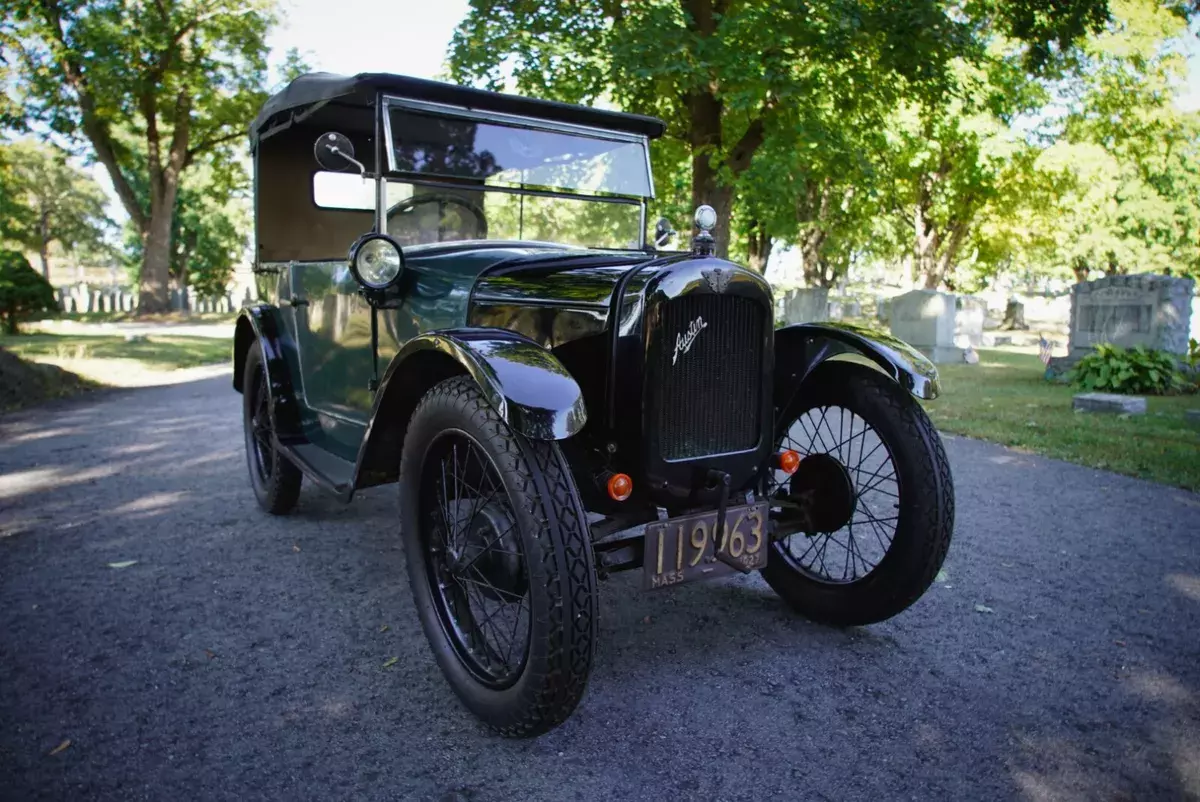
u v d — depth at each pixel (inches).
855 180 524.4
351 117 153.3
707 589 141.6
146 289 1045.2
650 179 153.5
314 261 153.7
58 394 380.8
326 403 155.6
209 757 89.2
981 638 120.7
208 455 248.2
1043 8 476.7
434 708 100.6
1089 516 184.7
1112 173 820.0
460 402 93.7
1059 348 833.5
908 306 629.9
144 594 135.9
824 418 127.3
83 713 98.0
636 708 100.3
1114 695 103.8
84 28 888.9
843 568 152.3
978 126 726.5
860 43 434.3
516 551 92.0
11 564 150.0
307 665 111.4
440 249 125.7
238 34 946.7
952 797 82.9
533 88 451.5
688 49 421.1
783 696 103.3
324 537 167.6
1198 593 138.3
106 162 1011.3
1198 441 267.9
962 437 285.0
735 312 106.5
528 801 81.8
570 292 105.8
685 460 103.5
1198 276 1137.4
